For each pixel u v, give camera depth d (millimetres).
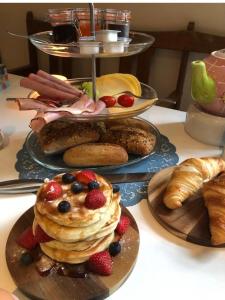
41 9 1981
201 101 900
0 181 785
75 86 1070
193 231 624
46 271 534
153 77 1825
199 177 706
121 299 514
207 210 673
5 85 1392
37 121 730
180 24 1621
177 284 539
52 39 843
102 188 586
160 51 1726
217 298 517
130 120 970
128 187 764
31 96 1011
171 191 683
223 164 758
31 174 812
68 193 570
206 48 1524
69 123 887
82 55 769
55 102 854
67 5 1860
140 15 1706
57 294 500
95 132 864
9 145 939
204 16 1539
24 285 513
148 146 859
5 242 610
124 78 1020
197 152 912
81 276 527
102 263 526
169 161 868
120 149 822
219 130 910
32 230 591
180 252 599
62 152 864
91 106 836
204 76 843
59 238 523
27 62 2273
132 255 566
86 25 799
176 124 1071
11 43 2264
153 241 622
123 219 624
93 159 803
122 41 769
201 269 566
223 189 646
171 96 1578
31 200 723
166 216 661
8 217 674
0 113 1145
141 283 540
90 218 519
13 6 2088
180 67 1639
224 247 608
